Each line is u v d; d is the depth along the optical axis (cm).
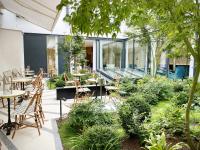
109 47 1678
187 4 207
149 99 659
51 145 374
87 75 1066
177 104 574
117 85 762
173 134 373
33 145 374
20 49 1039
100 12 205
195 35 269
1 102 664
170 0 213
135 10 231
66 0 198
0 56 900
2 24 937
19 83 805
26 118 476
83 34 228
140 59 1330
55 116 544
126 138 363
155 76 968
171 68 1054
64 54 1237
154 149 281
